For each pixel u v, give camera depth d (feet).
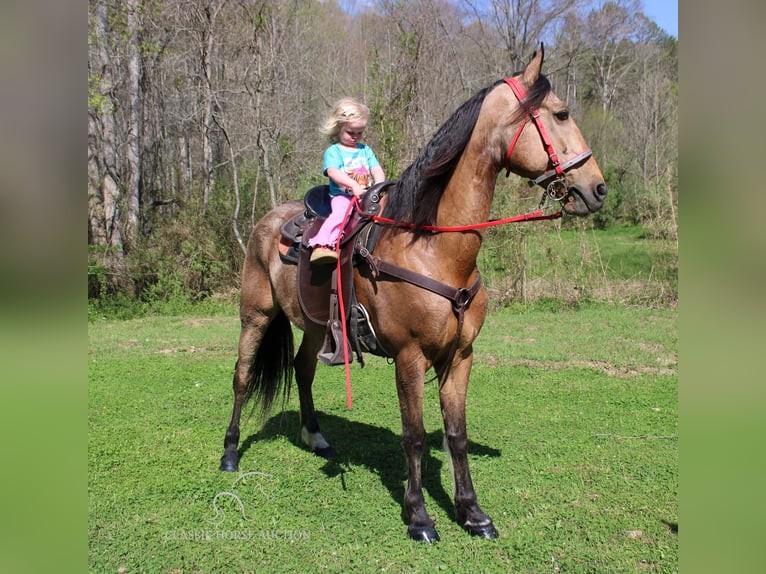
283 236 13.05
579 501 11.78
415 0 47.14
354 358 11.76
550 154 9.43
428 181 10.00
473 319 10.44
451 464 10.96
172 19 45.57
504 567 9.64
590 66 107.96
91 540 10.51
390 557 9.98
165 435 15.88
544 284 36.99
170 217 43.47
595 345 25.72
